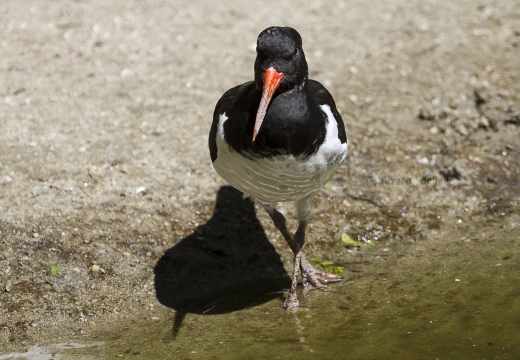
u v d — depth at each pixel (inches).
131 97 506.9
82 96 502.6
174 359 336.2
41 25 574.9
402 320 363.9
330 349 342.6
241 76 535.8
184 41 573.0
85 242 397.1
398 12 628.1
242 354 339.6
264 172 330.3
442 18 621.6
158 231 413.7
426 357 334.0
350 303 380.8
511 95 534.9
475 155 489.7
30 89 502.3
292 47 311.0
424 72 555.5
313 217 442.9
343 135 350.9
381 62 563.8
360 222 445.4
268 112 316.2
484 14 624.7
